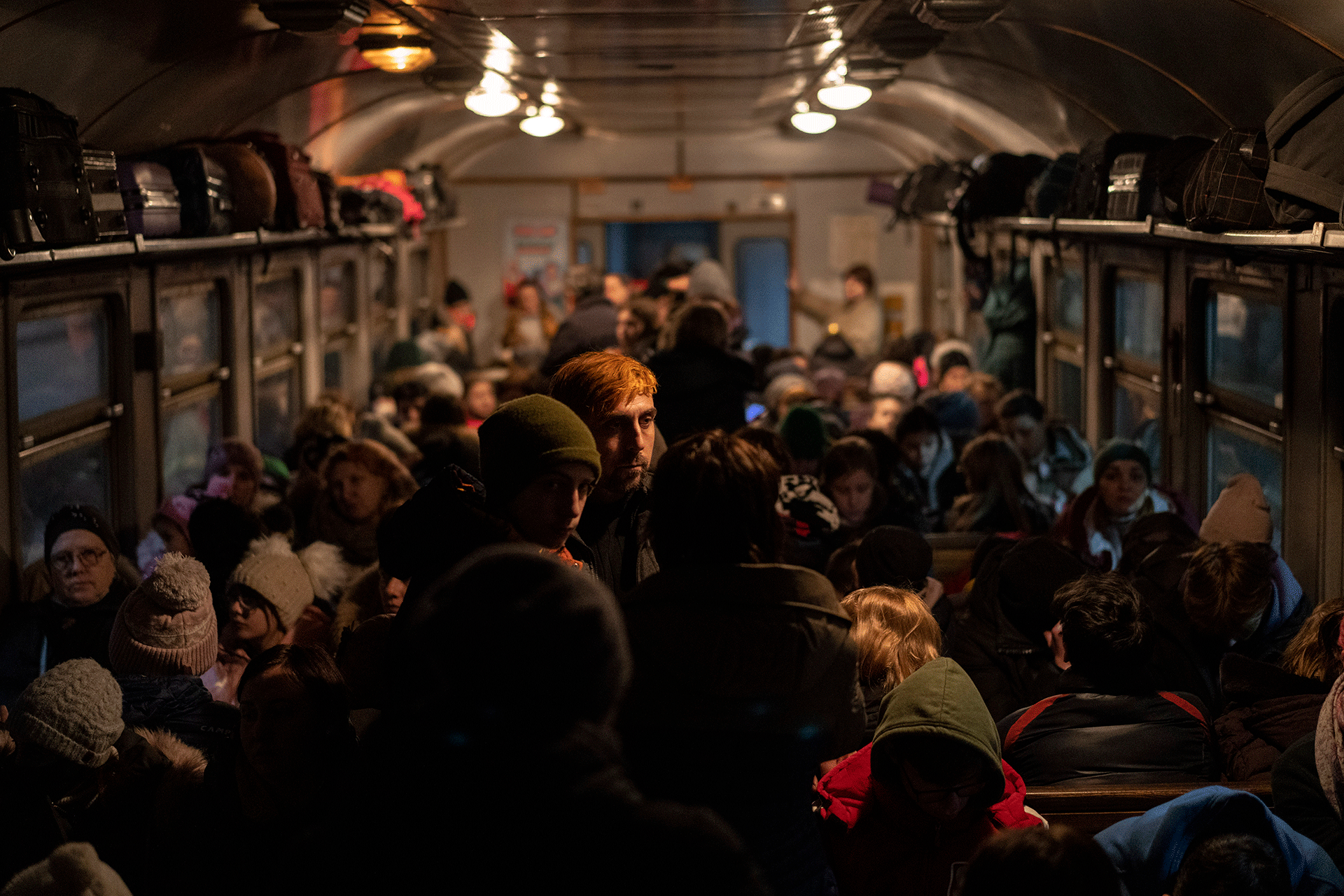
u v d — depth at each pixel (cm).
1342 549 519
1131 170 610
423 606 173
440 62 734
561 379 307
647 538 304
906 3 547
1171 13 512
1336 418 513
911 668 318
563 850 164
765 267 1571
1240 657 362
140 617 369
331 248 1080
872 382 983
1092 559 584
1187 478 690
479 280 1567
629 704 221
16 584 518
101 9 470
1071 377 966
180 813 290
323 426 773
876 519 562
